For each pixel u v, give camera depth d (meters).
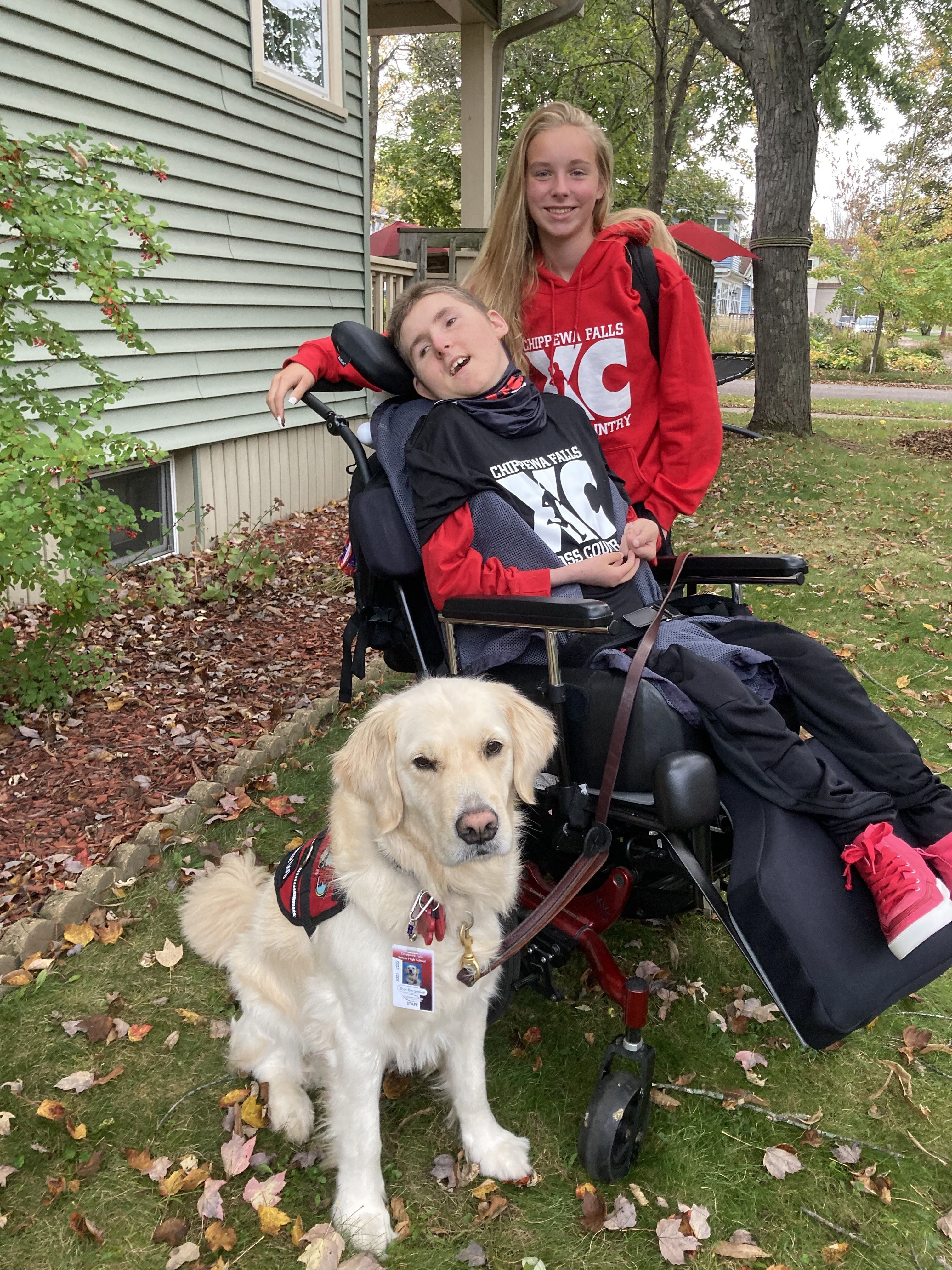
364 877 1.88
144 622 5.01
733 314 50.56
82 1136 2.10
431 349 2.43
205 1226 1.91
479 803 1.68
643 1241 1.88
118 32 5.08
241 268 6.55
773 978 1.82
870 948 1.83
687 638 2.22
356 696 4.41
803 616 5.57
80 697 4.14
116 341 5.30
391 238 15.97
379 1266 1.81
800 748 1.95
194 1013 2.51
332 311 8.03
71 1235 1.89
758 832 1.91
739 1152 2.10
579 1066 2.36
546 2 23.56
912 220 32.12
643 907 2.36
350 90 7.89
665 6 19.11
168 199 5.66
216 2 5.89
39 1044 2.38
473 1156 2.05
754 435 3.03
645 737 1.97
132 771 3.60
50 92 4.68
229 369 6.52
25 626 4.64
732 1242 1.87
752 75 11.73
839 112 16.53
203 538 6.36
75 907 2.83
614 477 2.70
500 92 12.41
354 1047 1.89
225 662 4.64
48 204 3.15
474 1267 1.82
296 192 7.19
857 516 8.30
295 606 5.48
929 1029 2.48
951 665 4.85
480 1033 2.03
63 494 3.30
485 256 3.12
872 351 33.94
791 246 12.28
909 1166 2.05
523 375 2.56
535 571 2.21
